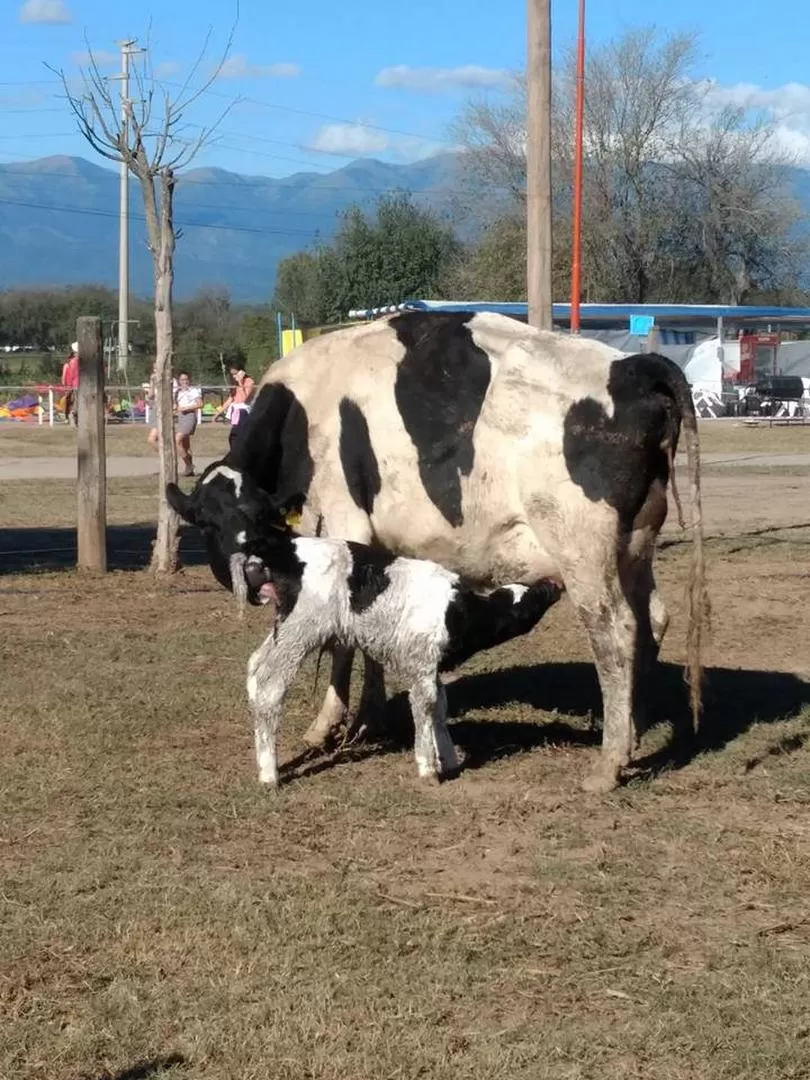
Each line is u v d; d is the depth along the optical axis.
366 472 8.03
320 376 8.13
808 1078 5.88
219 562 7.98
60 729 8.27
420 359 7.92
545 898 6.77
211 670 9.23
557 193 48.22
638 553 7.73
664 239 49.97
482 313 8.02
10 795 7.54
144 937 6.46
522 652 9.76
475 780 7.79
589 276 48.41
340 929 6.54
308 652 7.62
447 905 6.71
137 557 12.64
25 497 17.67
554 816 7.43
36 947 6.41
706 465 23.27
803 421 35.09
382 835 7.24
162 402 11.59
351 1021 6.07
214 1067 5.89
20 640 9.80
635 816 7.45
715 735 8.37
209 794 7.57
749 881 6.91
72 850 7.06
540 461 7.63
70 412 32.31
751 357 40.12
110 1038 5.97
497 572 7.91
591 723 8.54
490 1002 6.18
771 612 10.88
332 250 59.25
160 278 11.49
